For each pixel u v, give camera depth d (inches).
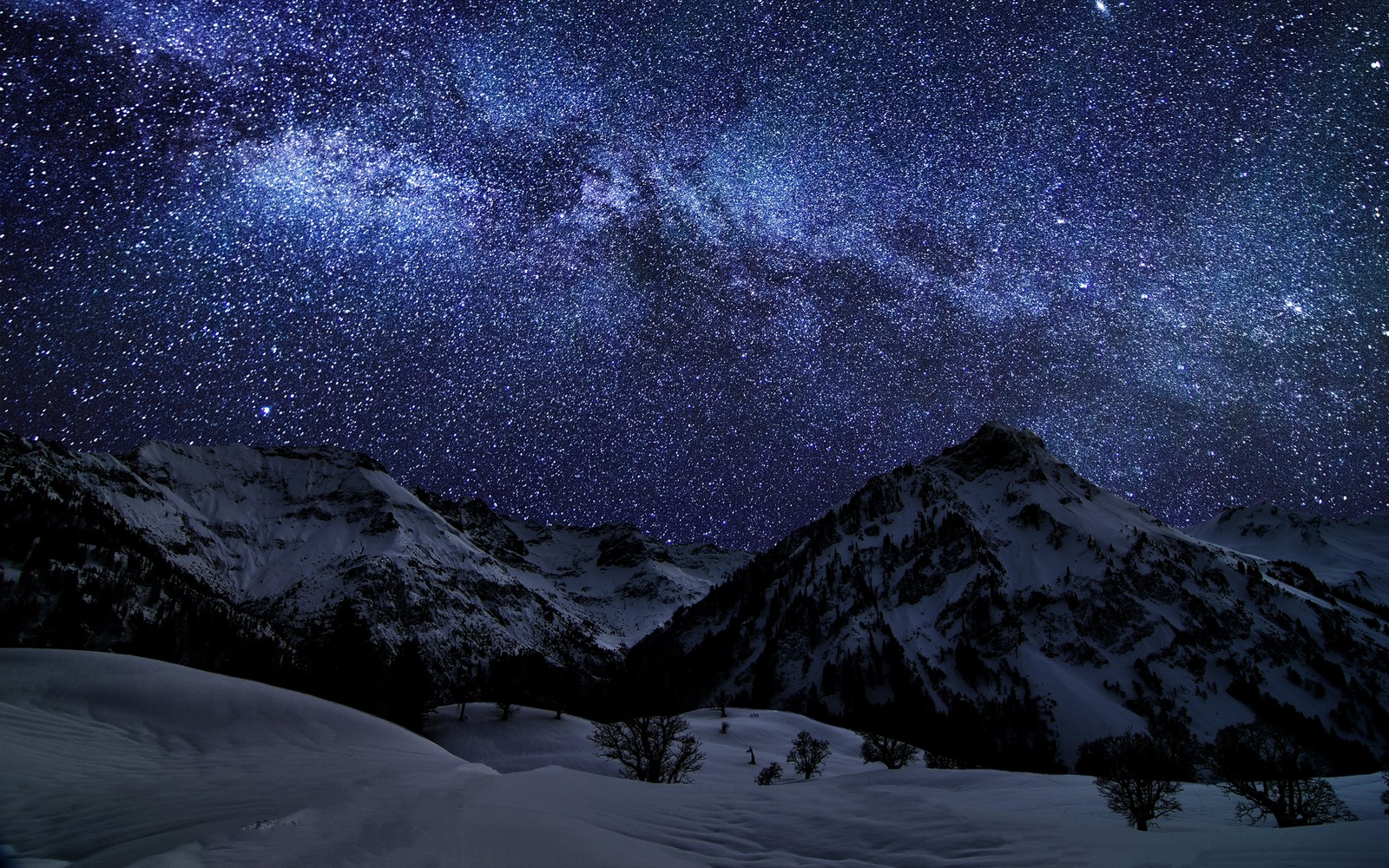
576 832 529.7
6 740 837.2
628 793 780.0
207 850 381.1
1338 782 1605.6
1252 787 1114.1
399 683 3489.2
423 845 430.6
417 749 1262.3
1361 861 399.5
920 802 697.0
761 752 3142.2
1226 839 498.3
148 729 1040.8
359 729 1267.2
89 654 1355.8
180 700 1169.4
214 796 599.2
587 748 2876.5
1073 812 1067.9
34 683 1140.5
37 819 523.2
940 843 534.0
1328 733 5565.9
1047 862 456.1
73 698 1108.5
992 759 4918.8
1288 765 1094.4
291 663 5270.7
